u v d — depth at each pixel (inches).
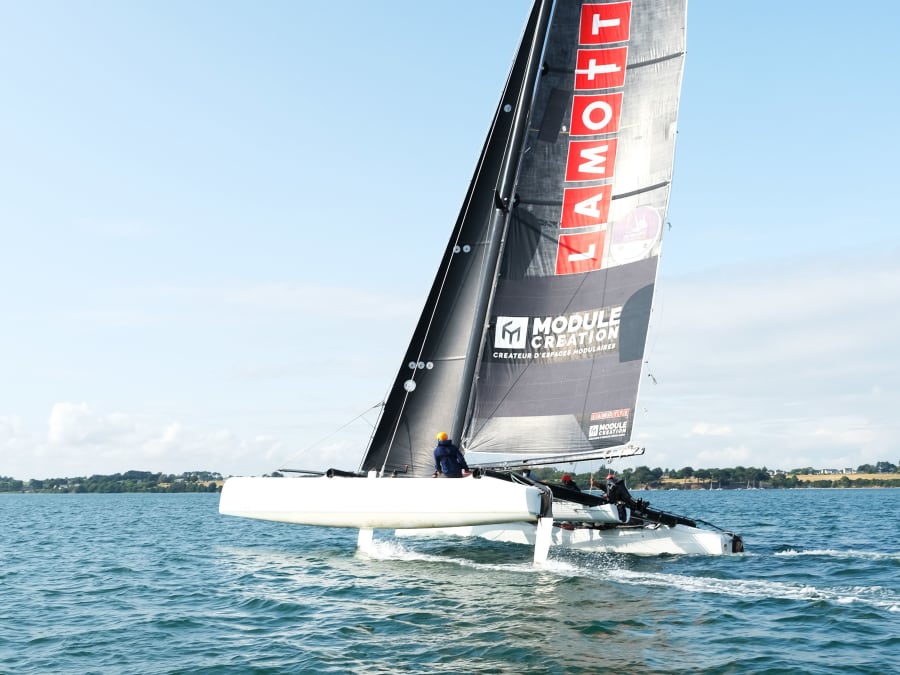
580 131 498.0
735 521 1002.1
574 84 499.8
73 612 362.0
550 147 498.3
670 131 482.0
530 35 512.7
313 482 467.5
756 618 308.0
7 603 390.0
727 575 418.9
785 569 441.7
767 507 1582.2
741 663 248.5
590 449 480.1
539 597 351.6
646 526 523.5
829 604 333.4
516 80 514.3
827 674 237.3
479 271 508.1
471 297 508.4
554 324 493.0
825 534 739.4
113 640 301.7
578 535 536.4
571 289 492.7
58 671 260.1
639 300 479.2
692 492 4325.8
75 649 289.3
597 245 492.1
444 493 429.1
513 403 493.0
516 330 495.2
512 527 577.3
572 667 245.1
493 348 496.1
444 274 513.0
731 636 280.8
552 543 546.0
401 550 540.4
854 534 737.6
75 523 1150.3
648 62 488.7
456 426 494.9
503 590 370.3
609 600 343.6
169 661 268.8
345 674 244.8
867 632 286.5
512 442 492.7
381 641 281.9
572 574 416.2
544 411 489.4
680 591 364.5
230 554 585.3
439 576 417.1
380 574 431.5
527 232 497.4
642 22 490.3
